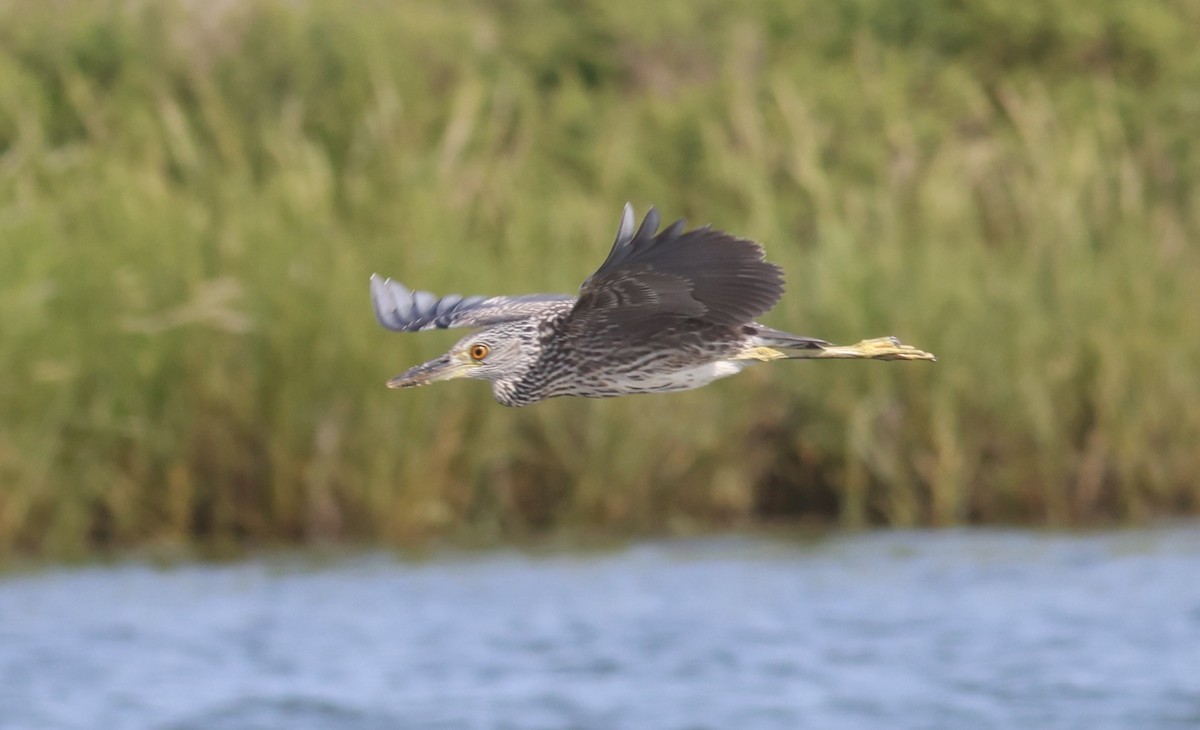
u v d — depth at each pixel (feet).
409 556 51.29
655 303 23.27
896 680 36.76
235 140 62.08
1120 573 46.96
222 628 42.37
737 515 57.21
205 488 53.83
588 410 55.83
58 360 52.54
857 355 25.45
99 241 54.75
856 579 47.01
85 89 64.85
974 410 56.59
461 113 62.39
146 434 53.26
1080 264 58.54
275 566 49.88
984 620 41.81
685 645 40.04
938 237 59.98
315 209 56.54
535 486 56.24
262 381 53.78
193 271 54.19
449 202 58.03
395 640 41.06
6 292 52.11
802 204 65.21
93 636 41.63
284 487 53.52
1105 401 56.44
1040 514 56.49
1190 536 52.31
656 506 56.54
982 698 35.47
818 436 56.75
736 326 24.52
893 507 56.65
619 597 45.29
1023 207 62.49
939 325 56.54
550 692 36.47
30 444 51.85
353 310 53.78
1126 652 38.50
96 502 53.88
